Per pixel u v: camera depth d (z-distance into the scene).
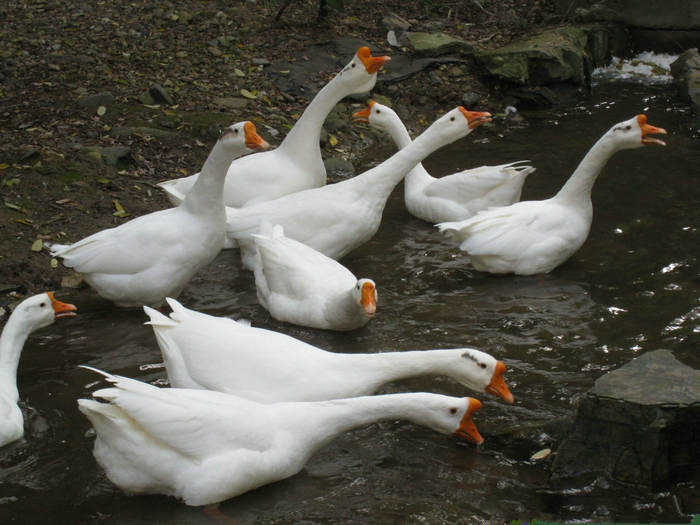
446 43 10.98
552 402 4.50
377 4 12.66
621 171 7.95
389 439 4.25
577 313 5.49
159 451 3.59
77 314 5.54
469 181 6.98
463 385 4.73
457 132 6.10
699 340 5.06
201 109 8.87
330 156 8.65
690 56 11.04
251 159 6.86
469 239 6.07
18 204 6.62
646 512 3.65
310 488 3.84
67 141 7.77
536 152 8.69
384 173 6.16
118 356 4.99
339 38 11.10
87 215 6.67
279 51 10.52
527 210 6.18
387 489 3.83
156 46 10.12
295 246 5.68
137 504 3.69
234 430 3.70
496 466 4.00
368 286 4.62
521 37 11.66
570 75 10.51
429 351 4.38
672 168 7.99
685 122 9.47
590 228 6.77
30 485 3.81
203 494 3.62
